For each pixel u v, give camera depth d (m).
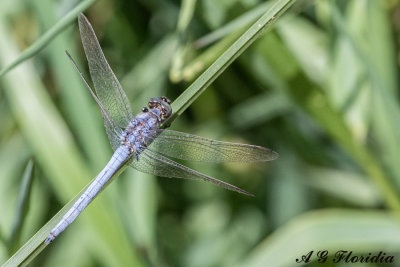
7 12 0.55
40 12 0.52
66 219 0.50
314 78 0.54
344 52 0.53
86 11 0.55
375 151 0.54
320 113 0.52
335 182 0.56
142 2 0.56
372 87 0.52
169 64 0.56
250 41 0.49
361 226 0.52
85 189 0.49
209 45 0.54
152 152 0.51
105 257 0.51
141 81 0.56
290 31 0.54
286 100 0.54
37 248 0.48
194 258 0.56
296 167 0.56
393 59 0.53
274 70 0.52
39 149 0.51
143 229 0.52
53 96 0.55
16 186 0.54
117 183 0.52
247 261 0.52
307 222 0.52
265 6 0.51
